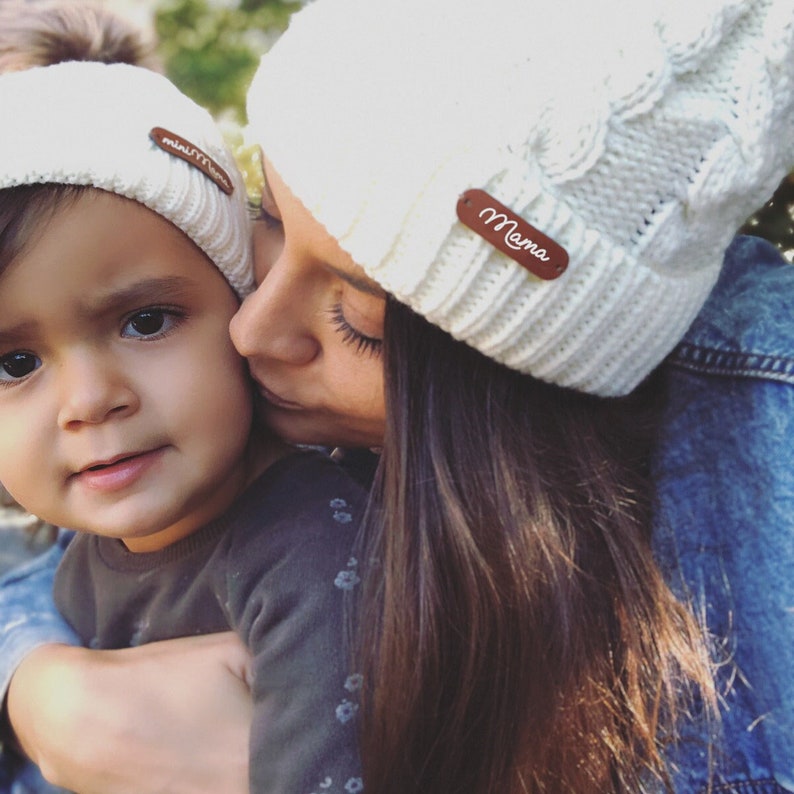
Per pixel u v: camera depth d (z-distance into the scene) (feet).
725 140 2.31
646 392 2.82
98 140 2.55
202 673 2.84
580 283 2.28
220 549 2.92
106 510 2.68
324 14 2.28
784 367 2.53
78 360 2.59
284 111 2.26
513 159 2.14
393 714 2.48
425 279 2.23
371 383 2.56
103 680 2.86
